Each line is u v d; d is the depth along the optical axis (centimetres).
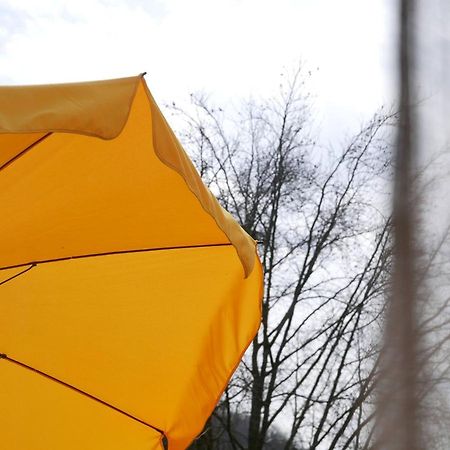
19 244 343
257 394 1373
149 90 277
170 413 385
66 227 335
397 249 91
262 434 1351
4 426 373
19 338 373
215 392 378
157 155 277
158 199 326
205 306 382
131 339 382
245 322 380
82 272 370
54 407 380
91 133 253
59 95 255
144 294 379
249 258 333
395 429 84
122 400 386
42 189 309
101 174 306
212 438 1336
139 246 359
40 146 287
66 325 377
